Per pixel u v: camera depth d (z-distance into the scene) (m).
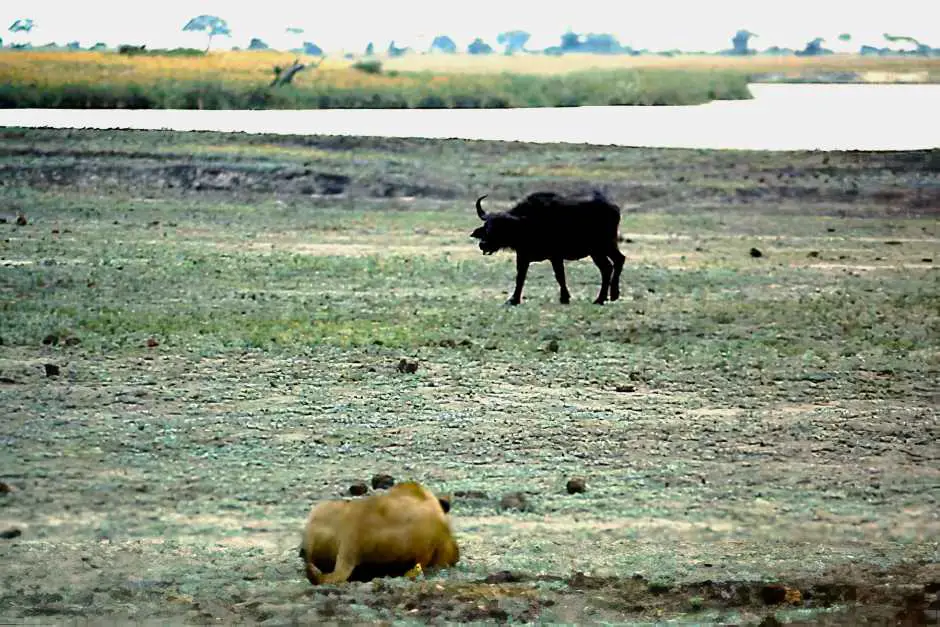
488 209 120.25
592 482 42.84
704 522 38.62
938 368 61.31
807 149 156.50
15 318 69.81
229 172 129.38
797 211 121.50
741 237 108.44
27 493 40.66
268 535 36.62
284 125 184.25
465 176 131.38
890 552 35.62
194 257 93.06
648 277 87.94
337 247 100.38
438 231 109.19
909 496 41.75
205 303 75.81
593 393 55.84
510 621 27.41
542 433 49.06
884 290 83.94
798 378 59.00
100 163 131.38
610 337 67.62
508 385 57.03
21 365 59.16
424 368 60.00
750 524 38.47
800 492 42.09
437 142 146.50
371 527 29.39
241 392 54.91
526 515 39.03
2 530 36.94
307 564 29.80
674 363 61.66
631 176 133.25
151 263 90.06
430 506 30.39
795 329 70.44
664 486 42.59
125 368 58.97
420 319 71.69
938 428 50.69
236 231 107.06
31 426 49.00
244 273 86.75
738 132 190.88
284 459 45.16
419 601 28.06
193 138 144.38
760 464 45.44
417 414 51.72
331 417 51.03
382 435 48.50
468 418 51.16
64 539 36.09
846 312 75.44
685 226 113.62
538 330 69.12
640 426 50.31
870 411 53.28
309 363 60.66
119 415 50.88
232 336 66.06
